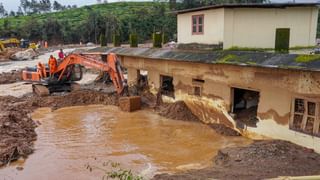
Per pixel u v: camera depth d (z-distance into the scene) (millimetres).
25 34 89000
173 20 79500
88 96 22469
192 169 11367
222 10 17562
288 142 12742
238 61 14727
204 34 19266
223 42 17734
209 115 17375
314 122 11922
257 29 18172
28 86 29516
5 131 14961
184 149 13688
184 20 20938
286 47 14641
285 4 18062
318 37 34406
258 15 18062
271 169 10266
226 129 15867
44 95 23484
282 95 13047
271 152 11781
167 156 12938
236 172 10133
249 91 16312
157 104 21203
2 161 12172
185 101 19125
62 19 106438
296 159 11117
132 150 13617
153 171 11469
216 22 18156
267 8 18078
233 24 17750
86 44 82188
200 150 13539
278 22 18469
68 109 20734
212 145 14109
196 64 17828
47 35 89188
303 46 19266
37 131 16297
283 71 12844
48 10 165875
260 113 14172
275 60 13250
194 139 14914
